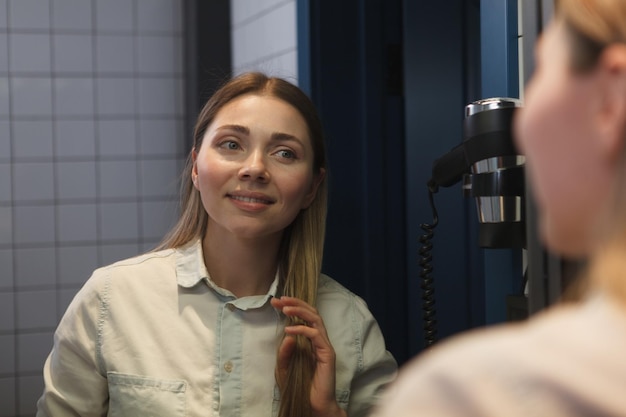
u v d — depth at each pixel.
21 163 2.97
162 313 1.53
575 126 0.47
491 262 1.67
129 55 3.04
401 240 2.35
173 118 3.07
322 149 1.62
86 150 3.01
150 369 1.49
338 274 2.32
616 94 0.45
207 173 1.52
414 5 2.29
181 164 3.07
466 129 1.48
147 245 3.06
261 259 1.58
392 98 2.33
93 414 1.55
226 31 2.91
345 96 2.31
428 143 2.31
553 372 0.43
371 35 2.30
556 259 1.14
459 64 2.30
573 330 0.44
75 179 3.01
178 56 3.07
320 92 2.29
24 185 2.97
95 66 3.01
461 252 2.30
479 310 2.27
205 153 1.53
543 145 0.48
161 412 1.47
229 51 2.91
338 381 1.56
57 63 2.98
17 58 2.95
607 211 0.45
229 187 1.50
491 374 0.44
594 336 0.43
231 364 1.51
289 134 1.52
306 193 1.57
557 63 0.48
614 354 0.42
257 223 1.50
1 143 2.96
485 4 1.65
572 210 0.47
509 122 1.42
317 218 1.62
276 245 1.60
